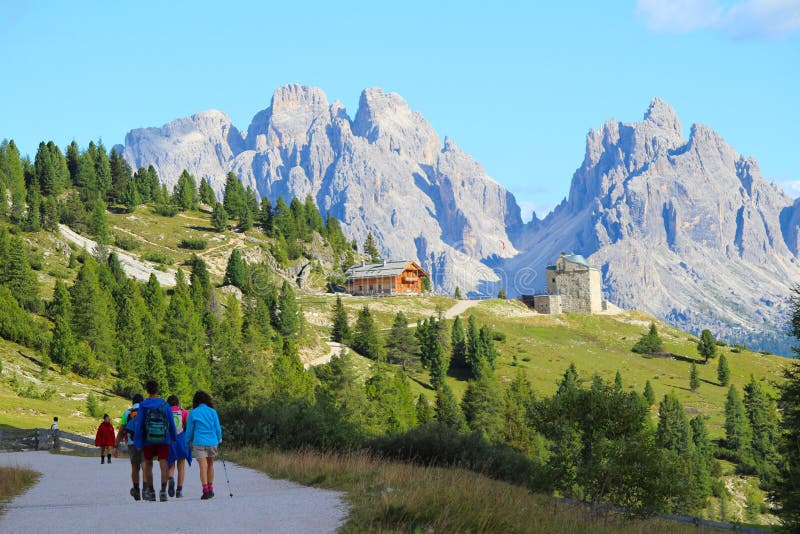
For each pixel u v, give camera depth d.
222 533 13.23
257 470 26.02
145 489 17.62
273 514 15.05
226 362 96.25
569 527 16.83
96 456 40.47
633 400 27.80
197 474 25.22
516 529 14.80
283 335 125.25
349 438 35.62
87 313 93.56
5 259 107.69
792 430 37.88
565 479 27.77
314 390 84.38
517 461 36.78
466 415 96.75
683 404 129.38
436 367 120.62
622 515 26.27
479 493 16.34
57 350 86.25
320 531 13.40
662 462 26.45
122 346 93.06
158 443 17.70
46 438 43.62
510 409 91.44
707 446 102.88
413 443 36.44
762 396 112.31
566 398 28.20
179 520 14.44
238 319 121.69
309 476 22.12
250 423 35.50
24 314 93.56
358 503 15.95
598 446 26.59
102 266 129.62
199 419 17.97
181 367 88.81
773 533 34.31
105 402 77.19
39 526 14.12
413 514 14.38
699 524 39.75
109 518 14.80
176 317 100.56
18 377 76.75
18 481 23.03
